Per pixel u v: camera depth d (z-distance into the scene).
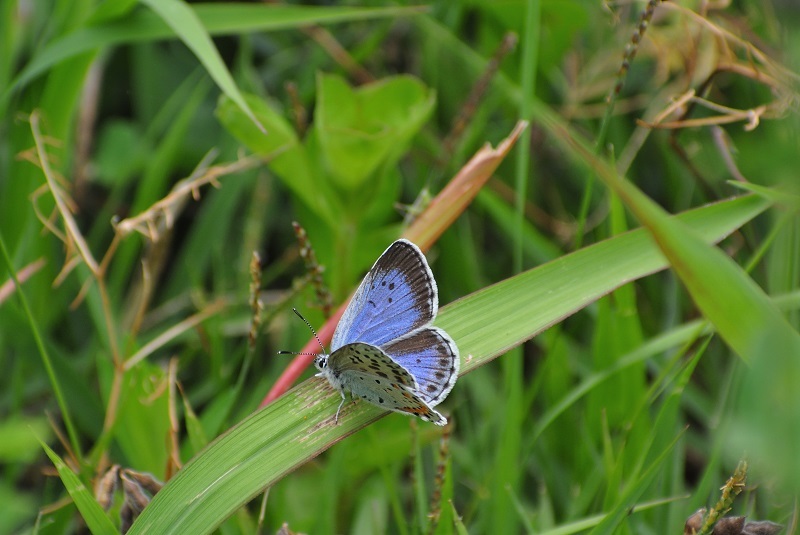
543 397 0.57
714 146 0.58
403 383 0.48
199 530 0.48
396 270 0.50
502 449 0.52
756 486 0.50
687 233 0.46
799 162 0.39
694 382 0.57
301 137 0.58
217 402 0.53
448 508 0.51
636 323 0.54
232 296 0.59
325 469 0.53
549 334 0.55
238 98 0.52
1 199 0.58
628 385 0.54
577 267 0.49
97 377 0.57
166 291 0.59
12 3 0.57
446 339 0.49
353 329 0.50
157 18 0.55
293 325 0.56
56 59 0.55
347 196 0.55
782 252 0.54
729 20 0.56
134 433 0.52
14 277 0.51
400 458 0.53
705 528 0.48
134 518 0.49
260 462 0.49
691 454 0.57
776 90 0.53
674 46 0.57
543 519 0.52
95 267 0.53
